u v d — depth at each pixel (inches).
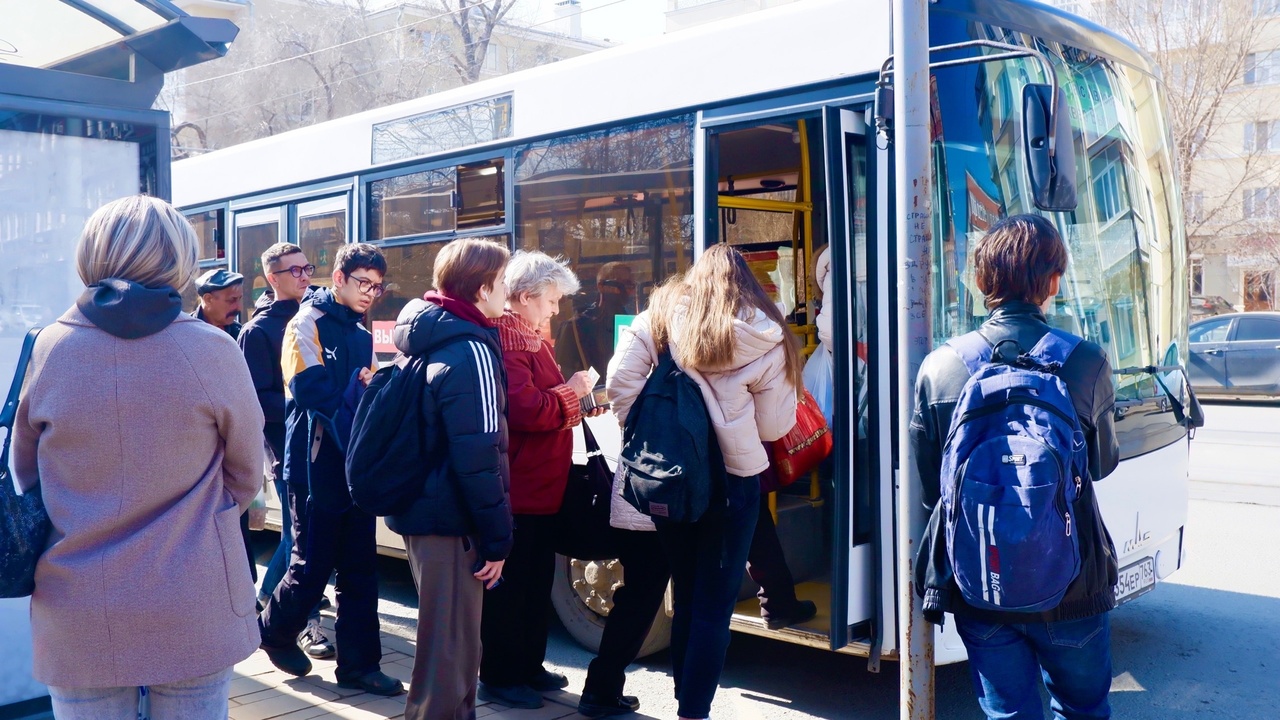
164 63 165.8
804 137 210.4
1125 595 191.0
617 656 177.0
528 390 167.8
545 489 175.5
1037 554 103.5
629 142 209.3
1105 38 203.2
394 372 147.9
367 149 271.6
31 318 155.7
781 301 217.0
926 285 134.2
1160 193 213.6
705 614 152.5
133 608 95.0
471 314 149.3
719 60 195.3
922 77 134.6
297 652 197.0
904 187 134.9
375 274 191.2
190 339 100.3
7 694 152.3
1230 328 753.0
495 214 236.1
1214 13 1088.2
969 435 109.0
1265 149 1206.9
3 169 153.2
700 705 151.4
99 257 99.7
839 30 179.6
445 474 145.2
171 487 98.3
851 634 173.0
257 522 207.9
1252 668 211.8
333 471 184.5
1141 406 197.8
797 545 196.9
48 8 156.9
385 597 272.2
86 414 95.3
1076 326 189.3
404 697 186.2
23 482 100.5
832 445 174.7
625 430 154.2
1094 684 113.2
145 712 100.5
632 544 176.1
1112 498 188.1
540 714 180.2
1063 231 187.8
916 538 133.2
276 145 305.3
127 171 163.0
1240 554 306.0
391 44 1456.7
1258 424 620.1
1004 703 113.6
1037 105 144.6
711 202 195.8
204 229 336.8
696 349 147.9
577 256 217.9
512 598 181.5
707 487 146.1
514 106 232.2
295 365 183.8
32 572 96.8
